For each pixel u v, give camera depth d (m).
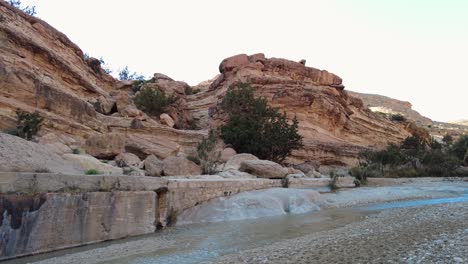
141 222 15.48
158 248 12.46
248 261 10.09
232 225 17.05
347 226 16.06
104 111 42.94
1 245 10.60
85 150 27.12
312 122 56.06
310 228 15.92
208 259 10.80
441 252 9.94
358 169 40.56
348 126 64.88
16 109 27.97
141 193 15.67
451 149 80.88
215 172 28.86
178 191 18.38
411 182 41.50
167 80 68.81
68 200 12.63
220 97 56.81
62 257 11.20
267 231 15.33
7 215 10.81
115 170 21.31
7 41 35.97
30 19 43.78
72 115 33.28
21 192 11.27
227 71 61.69
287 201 22.33
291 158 46.91
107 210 14.02
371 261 9.37
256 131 41.00
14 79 29.22
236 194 21.94
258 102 44.81
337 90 65.81
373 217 18.86
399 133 78.81
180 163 26.16
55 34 48.00
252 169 29.06
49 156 14.84
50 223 12.01
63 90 32.97
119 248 12.51
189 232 15.48
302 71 63.03
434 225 15.03
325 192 28.95
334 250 10.86
